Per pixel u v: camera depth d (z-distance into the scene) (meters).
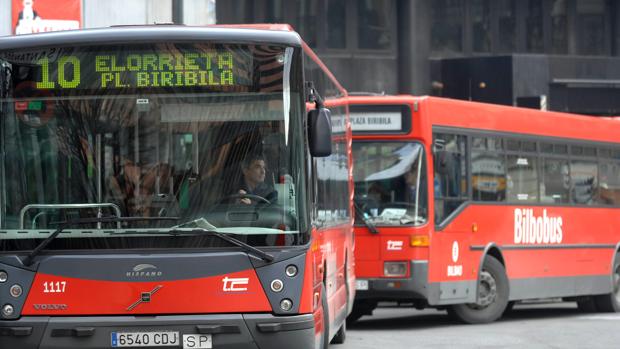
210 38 24.92
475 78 92.81
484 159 46.03
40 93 24.94
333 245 31.97
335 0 90.81
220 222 24.34
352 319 47.00
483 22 96.50
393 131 43.03
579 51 100.12
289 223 24.38
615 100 100.12
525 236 48.25
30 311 24.05
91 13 60.75
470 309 46.03
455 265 43.97
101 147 24.73
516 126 48.22
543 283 49.31
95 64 24.94
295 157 24.69
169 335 23.70
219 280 23.91
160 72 24.88
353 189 42.50
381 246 42.44
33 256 24.11
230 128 24.75
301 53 25.03
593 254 52.84
